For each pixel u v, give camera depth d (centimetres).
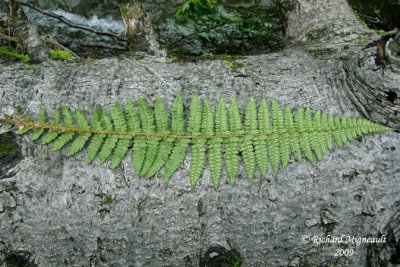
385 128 54
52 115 54
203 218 53
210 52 98
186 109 56
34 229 52
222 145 54
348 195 54
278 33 99
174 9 101
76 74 57
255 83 58
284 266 56
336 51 65
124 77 57
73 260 54
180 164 53
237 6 101
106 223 53
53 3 102
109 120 54
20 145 53
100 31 98
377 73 52
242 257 55
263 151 54
